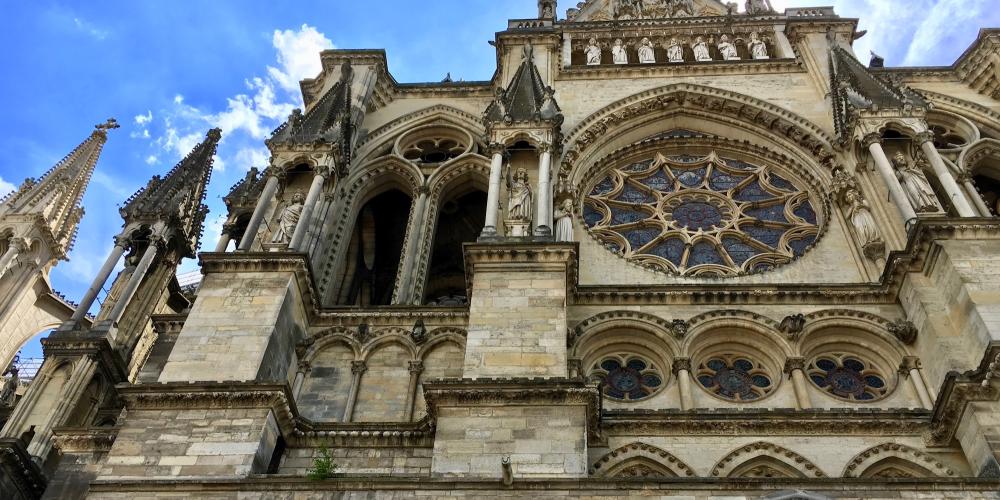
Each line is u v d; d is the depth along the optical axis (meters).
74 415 25.92
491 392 19.77
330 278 28.84
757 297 26.00
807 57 38.09
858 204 29.73
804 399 23.20
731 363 25.03
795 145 34.62
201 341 22.48
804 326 25.05
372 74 37.62
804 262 28.97
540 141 30.02
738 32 41.44
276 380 22.12
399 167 34.62
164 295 32.38
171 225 31.52
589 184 34.16
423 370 24.34
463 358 24.52
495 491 17.72
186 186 32.91
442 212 35.47
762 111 35.44
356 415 23.23
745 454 21.20
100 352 27.05
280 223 27.84
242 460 19.31
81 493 22.41
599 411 20.86
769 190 33.81
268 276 24.77
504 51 39.41
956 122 34.88
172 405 20.56
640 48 41.06
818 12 42.47
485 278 23.42
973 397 20.22
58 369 26.61
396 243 36.28
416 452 21.05
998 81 35.34
